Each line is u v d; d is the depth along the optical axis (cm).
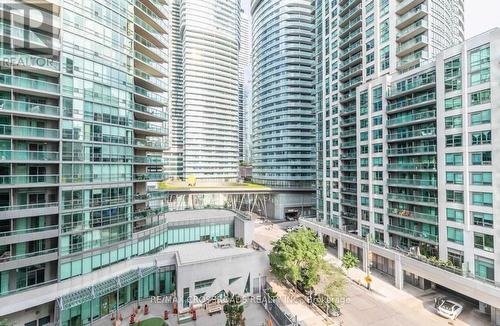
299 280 3512
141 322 2864
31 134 2608
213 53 12481
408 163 3969
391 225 4269
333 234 5259
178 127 13300
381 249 4125
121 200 3281
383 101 4384
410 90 3938
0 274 2466
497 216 2859
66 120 2798
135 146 3541
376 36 4812
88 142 2964
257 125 10850
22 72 2705
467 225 3127
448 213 3369
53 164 2784
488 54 2948
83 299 2677
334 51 5884
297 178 9238
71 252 2795
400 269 3744
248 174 15312
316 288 3650
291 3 9831
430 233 3706
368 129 4681
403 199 4025
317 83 6512
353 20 5484
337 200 5659
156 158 3988
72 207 2808
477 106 3052
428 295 3547
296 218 8931
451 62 3350
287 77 9594
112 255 3172
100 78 3091
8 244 2498
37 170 2739
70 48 2836
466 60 3161
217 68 12550
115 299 3167
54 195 2822
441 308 3048
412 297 3494
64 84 2788
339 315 3048
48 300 2612
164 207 4162
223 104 12656
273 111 9894
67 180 2781
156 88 4119
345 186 5519
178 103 13362
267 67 10275
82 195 2894
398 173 4219
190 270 3231
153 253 3769
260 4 10962
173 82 13325
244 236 4381
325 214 6044
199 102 12125
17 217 2473
